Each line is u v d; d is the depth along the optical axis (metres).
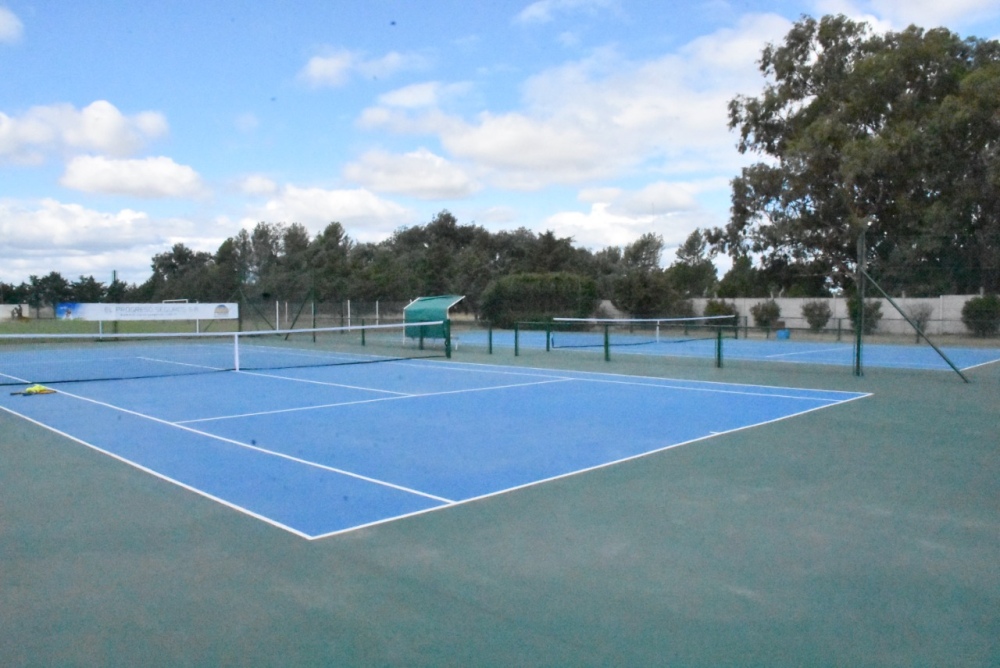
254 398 14.71
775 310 41.59
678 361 22.98
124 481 8.11
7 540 6.16
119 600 4.95
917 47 42.41
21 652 4.25
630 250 73.06
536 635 4.43
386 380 17.88
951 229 37.31
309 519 6.70
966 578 5.31
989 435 10.76
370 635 4.43
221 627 4.55
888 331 36.00
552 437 10.59
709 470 8.59
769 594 5.03
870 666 4.08
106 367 21.91
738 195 47.47
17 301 44.84
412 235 80.50
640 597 4.98
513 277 44.56
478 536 6.23
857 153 40.50
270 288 48.56
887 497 7.44
